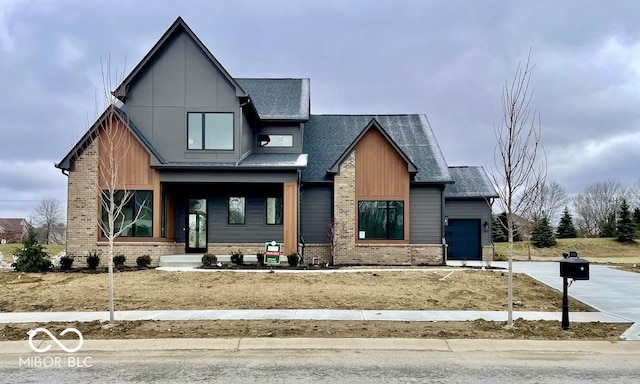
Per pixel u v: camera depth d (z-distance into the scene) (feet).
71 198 67.51
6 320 36.29
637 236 164.86
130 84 71.20
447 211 89.71
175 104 71.10
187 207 74.49
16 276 54.34
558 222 203.21
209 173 68.59
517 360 27.20
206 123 71.10
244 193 74.59
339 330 32.91
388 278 53.26
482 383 23.06
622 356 28.07
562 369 25.48
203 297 44.52
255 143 78.69
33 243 60.70
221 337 31.07
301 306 41.29
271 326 33.94
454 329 33.24
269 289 47.60
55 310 40.16
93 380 23.54
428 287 49.14
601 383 23.16
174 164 67.92
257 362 26.58
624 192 227.20
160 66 71.46
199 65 71.46
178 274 54.49
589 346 29.71
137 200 67.72
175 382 23.15
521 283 51.85
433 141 84.99
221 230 74.08
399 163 73.72
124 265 64.03
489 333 32.17
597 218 227.61
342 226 72.74
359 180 73.72
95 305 41.81
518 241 163.73
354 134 86.38
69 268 61.21
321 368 25.44
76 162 67.77
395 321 35.86
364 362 26.63
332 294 45.65
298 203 71.61
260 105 80.53
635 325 34.50
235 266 63.00
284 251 68.80
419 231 76.38
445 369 25.36
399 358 27.45
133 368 25.55
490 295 46.39
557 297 45.65
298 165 68.54
